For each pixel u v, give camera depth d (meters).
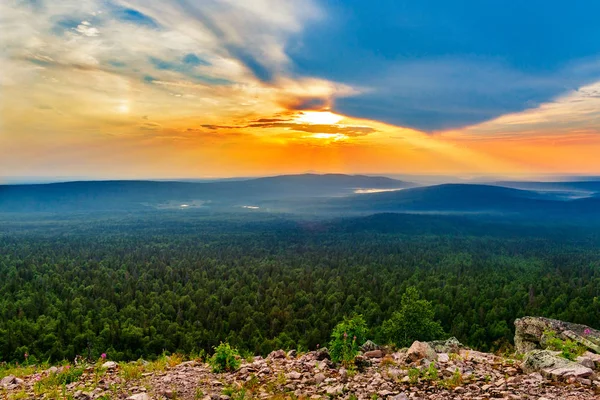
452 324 70.31
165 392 10.57
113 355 56.69
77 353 58.19
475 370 11.73
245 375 12.13
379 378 11.21
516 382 10.45
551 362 11.20
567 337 15.00
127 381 11.88
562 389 9.78
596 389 9.62
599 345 13.78
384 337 49.50
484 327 69.81
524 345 17.53
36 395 10.93
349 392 10.34
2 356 56.09
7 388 11.79
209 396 10.37
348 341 12.98
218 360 13.04
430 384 10.60
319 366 12.52
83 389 11.12
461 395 9.84
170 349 60.84
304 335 64.25
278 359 14.17
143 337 62.56
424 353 12.95
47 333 61.72
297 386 11.00
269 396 10.33
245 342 60.56
